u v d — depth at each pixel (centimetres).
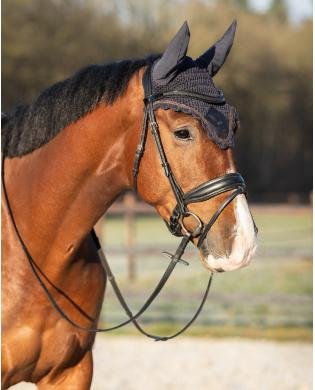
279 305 1565
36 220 480
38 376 489
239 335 1281
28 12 3722
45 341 479
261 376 998
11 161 501
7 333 475
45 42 3738
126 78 462
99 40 3797
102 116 464
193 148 427
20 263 482
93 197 473
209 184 424
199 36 3809
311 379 979
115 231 3089
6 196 495
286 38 4659
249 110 4644
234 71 4412
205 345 1206
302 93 4703
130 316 512
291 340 1252
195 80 441
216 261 427
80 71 481
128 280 1738
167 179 437
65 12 3788
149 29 3834
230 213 423
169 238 2650
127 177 465
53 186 475
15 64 3681
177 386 939
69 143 473
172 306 1532
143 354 1140
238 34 4434
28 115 491
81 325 491
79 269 484
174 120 432
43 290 475
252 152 4900
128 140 457
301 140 4906
